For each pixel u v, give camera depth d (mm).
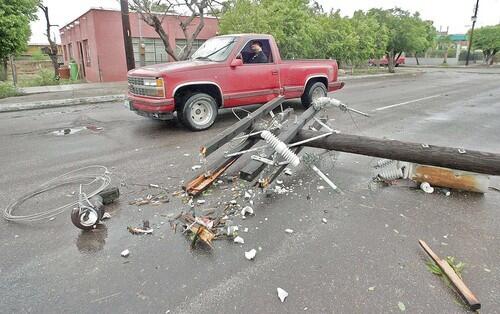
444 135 6742
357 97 12438
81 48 23422
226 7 17438
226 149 5805
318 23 20891
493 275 2627
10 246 3078
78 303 2396
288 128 4484
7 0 13781
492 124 7746
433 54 49281
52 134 7203
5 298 2453
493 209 3645
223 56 7543
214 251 2961
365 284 2539
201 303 2383
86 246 3062
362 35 23406
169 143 6324
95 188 4277
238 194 4031
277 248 2992
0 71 19500
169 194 4066
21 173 4852
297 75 8758
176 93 7066
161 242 3105
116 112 9844
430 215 3525
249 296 2439
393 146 4035
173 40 21016
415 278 2602
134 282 2598
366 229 3273
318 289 2494
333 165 4848
